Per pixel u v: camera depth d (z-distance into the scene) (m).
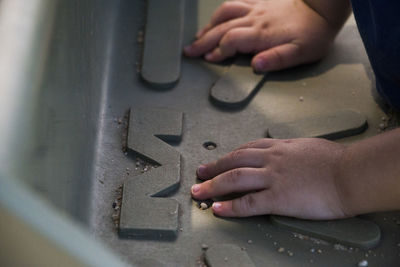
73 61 0.53
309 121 0.68
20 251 0.35
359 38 0.78
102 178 0.62
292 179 0.59
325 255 0.57
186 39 0.79
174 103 0.71
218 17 0.78
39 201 0.35
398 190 0.55
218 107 0.70
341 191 0.57
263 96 0.71
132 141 0.65
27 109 0.39
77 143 0.54
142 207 0.59
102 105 0.69
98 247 0.35
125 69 0.74
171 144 0.66
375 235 0.58
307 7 0.75
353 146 0.58
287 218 0.59
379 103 0.70
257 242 0.58
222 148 0.66
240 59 0.75
